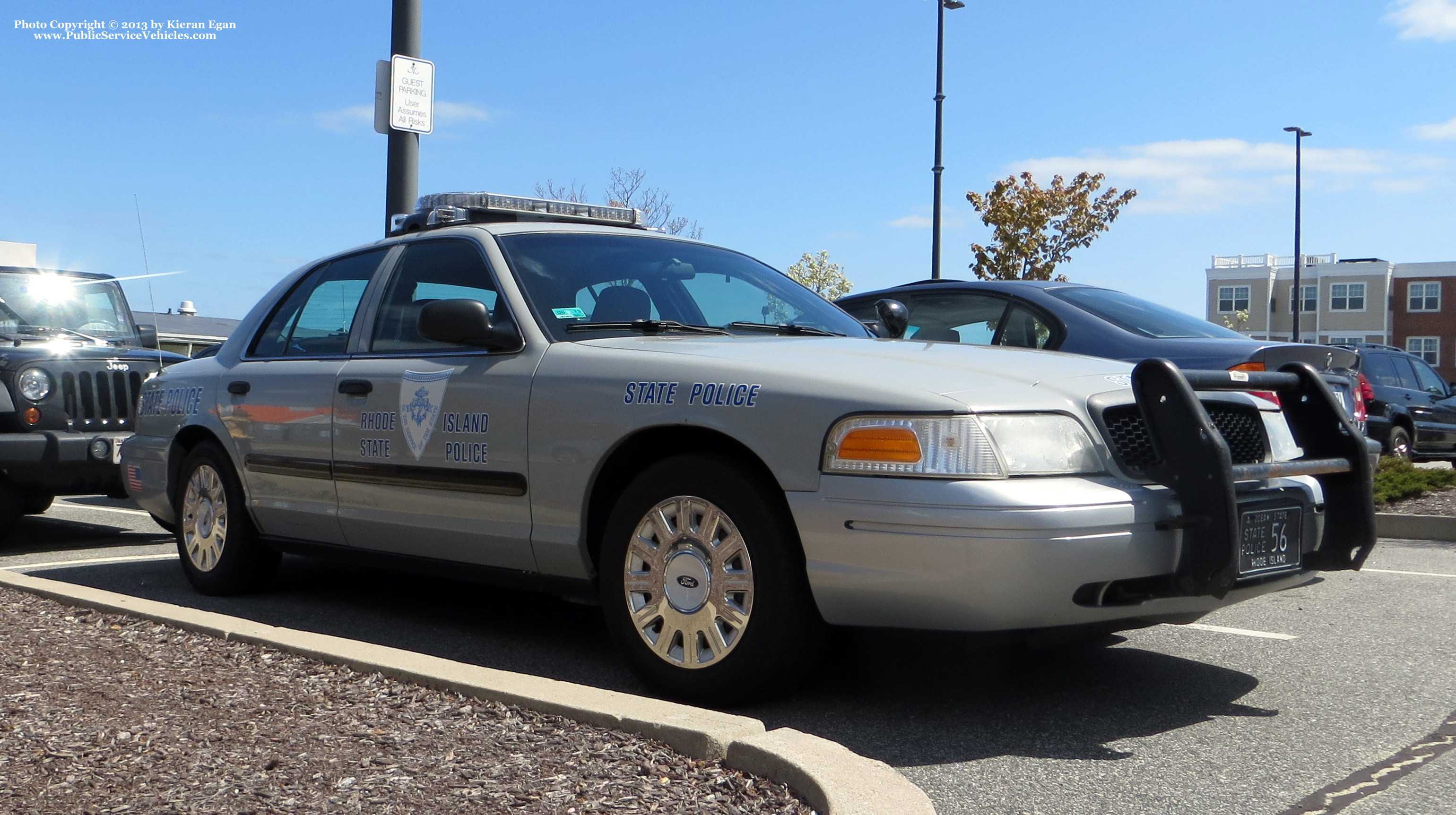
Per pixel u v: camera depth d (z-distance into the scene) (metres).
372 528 5.21
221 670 4.13
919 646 4.88
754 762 3.12
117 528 9.48
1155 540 3.66
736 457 4.02
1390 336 68.56
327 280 5.93
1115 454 3.78
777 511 3.85
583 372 4.42
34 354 8.20
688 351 4.32
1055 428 3.70
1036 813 3.11
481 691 3.75
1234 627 5.44
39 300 9.34
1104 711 4.05
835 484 3.70
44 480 8.10
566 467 4.38
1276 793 3.26
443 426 4.82
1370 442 8.03
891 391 3.72
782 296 5.51
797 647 3.85
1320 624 5.50
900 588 3.59
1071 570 3.52
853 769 2.97
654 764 3.18
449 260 5.25
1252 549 3.85
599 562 4.40
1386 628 5.41
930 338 8.26
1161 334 7.41
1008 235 25.19
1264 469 3.87
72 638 4.66
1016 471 3.58
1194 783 3.34
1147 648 4.99
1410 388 18.22
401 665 4.02
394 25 10.21
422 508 4.95
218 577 6.09
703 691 3.97
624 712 3.45
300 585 6.44
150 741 3.37
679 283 5.25
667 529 4.11
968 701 4.15
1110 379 4.03
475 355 4.84
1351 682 4.45
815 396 3.81
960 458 3.57
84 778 3.08
